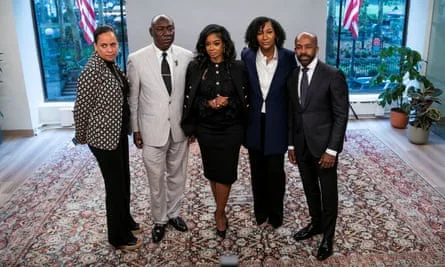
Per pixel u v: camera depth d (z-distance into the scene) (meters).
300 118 2.87
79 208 3.81
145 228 3.46
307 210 3.69
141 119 3.02
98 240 3.32
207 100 2.94
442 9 5.46
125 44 6.09
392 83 6.06
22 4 5.65
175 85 2.96
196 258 3.09
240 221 3.53
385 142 5.28
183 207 3.78
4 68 5.57
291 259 3.05
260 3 5.61
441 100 5.49
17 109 5.73
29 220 3.63
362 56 6.33
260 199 3.40
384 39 6.28
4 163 4.86
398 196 3.92
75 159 4.93
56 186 4.26
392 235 3.31
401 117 5.67
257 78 2.96
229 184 3.13
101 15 5.98
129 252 3.16
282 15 5.66
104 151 2.77
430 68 5.79
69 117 6.04
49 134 5.82
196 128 3.09
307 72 2.80
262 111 3.02
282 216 3.41
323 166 2.84
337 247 3.17
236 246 3.21
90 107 2.70
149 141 3.02
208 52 2.88
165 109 2.97
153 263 3.04
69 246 3.25
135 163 4.75
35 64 5.98
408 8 6.17
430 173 4.41
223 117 2.96
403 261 3.01
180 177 3.29
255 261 3.04
